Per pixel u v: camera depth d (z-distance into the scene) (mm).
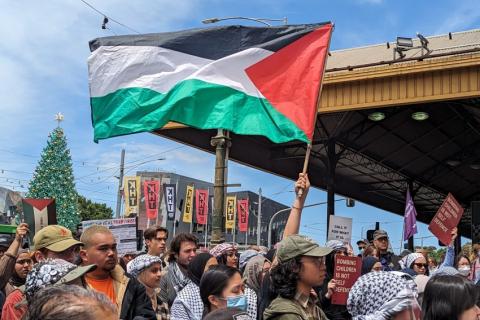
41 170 31078
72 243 4320
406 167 23281
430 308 3379
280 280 3732
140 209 36219
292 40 6746
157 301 5621
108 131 7141
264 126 6574
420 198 31109
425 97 14094
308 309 3734
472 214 11539
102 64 7273
